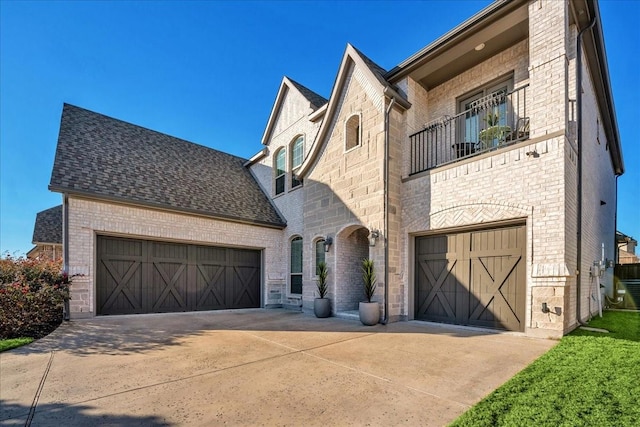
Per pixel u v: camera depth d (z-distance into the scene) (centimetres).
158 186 1090
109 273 938
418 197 833
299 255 1241
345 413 308
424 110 969
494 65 839
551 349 495
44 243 1595
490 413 289
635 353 453
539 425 263
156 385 385
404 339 617
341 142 1006
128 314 960
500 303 686
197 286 1109
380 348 550
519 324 651
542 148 616
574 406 296
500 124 817
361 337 641
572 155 649
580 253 674
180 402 337
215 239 1144
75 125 1118
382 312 813
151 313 1000
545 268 591
